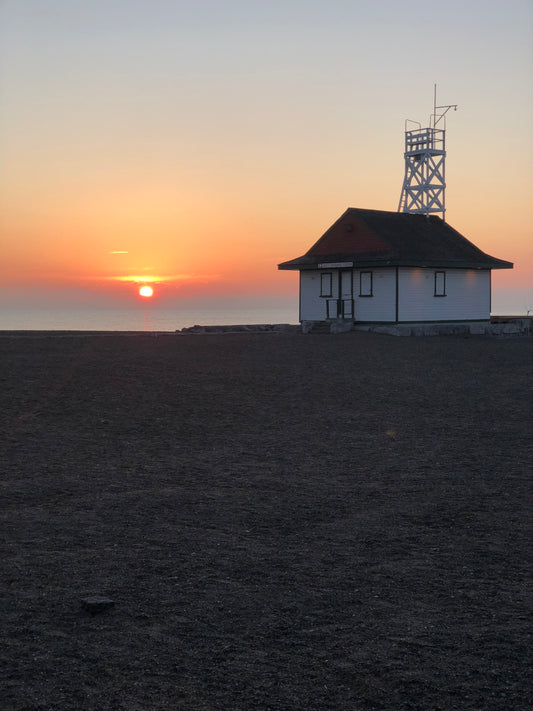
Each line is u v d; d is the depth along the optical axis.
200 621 5.69
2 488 9.56
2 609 5.82
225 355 26.19
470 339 36.88
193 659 5.07
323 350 28.64
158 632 5.48
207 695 4.61
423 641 5.38
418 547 7.53
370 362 25.05
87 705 4.46
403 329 37.03
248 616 5.80
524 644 5.33
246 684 4.75
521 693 4.64
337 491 9.72
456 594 6.29
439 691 4.68
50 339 30.42
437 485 10.04
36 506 8.80
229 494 9.52
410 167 46.97
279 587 6.41
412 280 38.53
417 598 6.20
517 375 22.48
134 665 4.97
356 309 39.72
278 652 5.20
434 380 21.20
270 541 7.68
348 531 8.05
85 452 11.86
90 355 24.97
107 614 5.77
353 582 6.55
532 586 6.48
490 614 5.87
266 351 27.81
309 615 5.83
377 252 38.94
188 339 32.53
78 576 6.58
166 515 8.55
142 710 4.43
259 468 10.98
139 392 17.91
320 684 4.77
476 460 11.58
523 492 9.66
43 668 4.89
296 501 9.22
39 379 19.36
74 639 5.34
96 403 16.33
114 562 6.96
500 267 42.25
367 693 4.66
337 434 13.66
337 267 39.69
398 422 14.90
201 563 6.98
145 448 12.27
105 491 9.55
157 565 6.91
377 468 11.04
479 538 7.83
